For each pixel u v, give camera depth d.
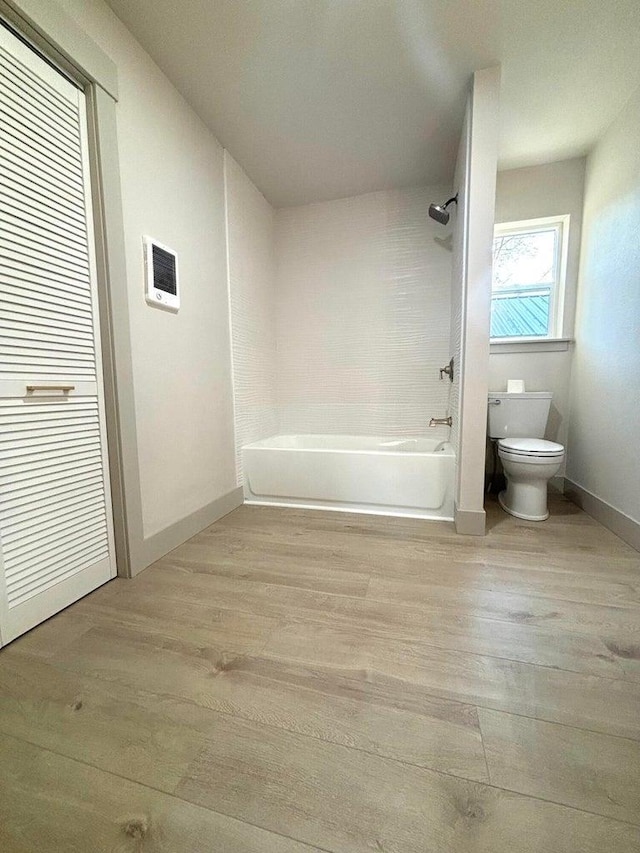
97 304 1.37
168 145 1.68
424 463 2.13
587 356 2.25
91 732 0.81
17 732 0.81
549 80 1.70
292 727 0.81
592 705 0.86
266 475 2.41
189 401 1.87
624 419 1.82
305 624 1.17
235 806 0.65
